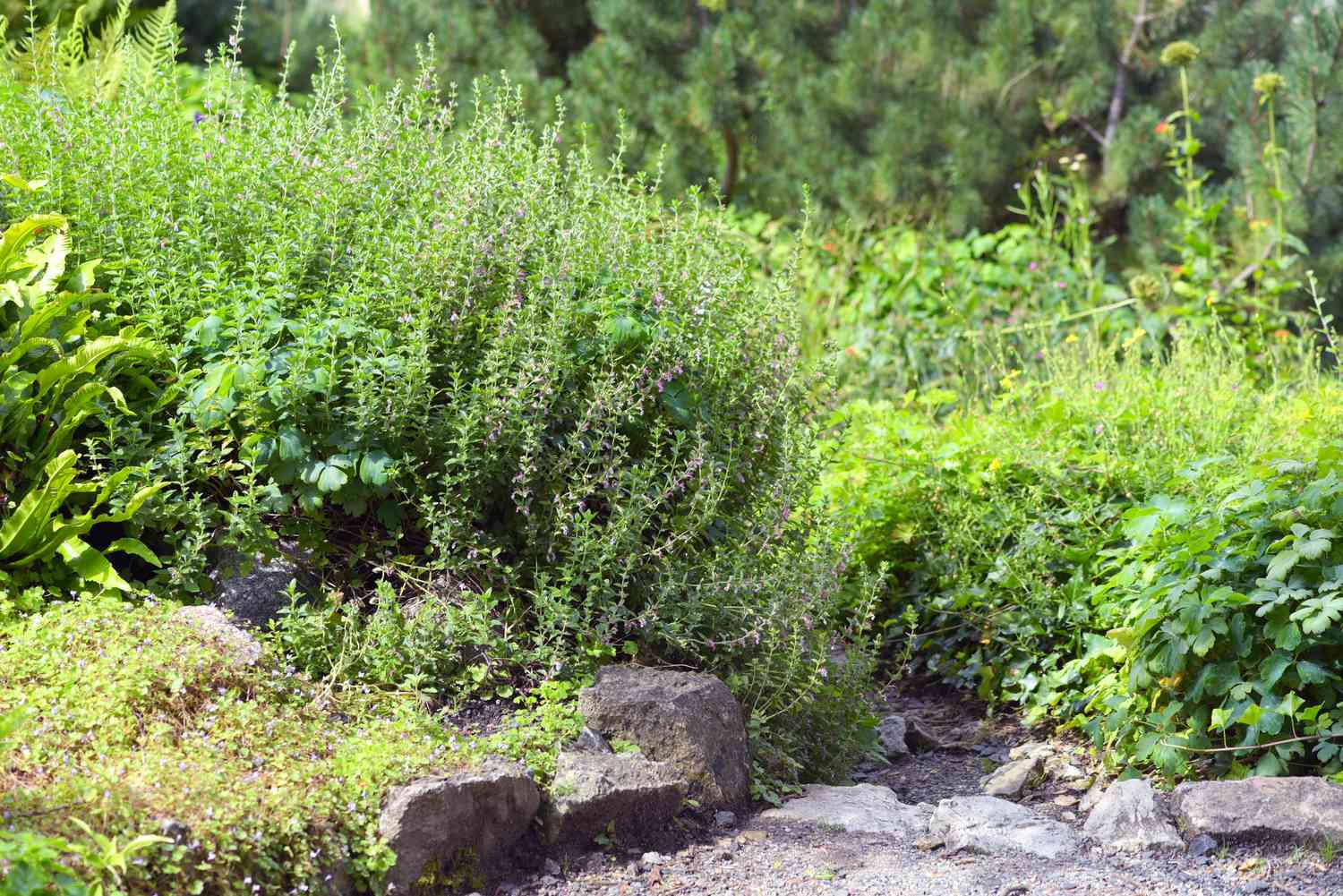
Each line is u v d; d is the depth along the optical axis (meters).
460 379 4.36
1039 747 4.67
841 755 4.45
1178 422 5.93
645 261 4.63
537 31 11.06
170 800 2.91
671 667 4.29
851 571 5.83
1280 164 8.50
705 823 3.76
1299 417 5.61
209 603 4.05
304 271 4.29
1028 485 5.70
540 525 4.28
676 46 10.44
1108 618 4.78
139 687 3.33
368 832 3.13
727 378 4.60
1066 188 9.78
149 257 4.27
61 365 3.97
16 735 3.07
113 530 4.24
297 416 4.08
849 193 9.95
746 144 10.74
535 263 4.49
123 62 5.46
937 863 3.57
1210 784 3.76
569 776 3.55
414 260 4.27
